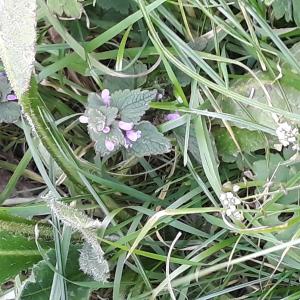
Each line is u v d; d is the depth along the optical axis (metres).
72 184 0.25
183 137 0.24
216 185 0.23
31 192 0.27
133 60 0.24
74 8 0.23
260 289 0.24
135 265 0.25
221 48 0.26
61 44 0.25
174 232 0.25
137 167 0.27
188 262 0.23
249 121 0.23
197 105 0.24
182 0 0.26
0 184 0.28
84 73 0.25
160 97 0.24
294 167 0.23
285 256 0.23
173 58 0.23
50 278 0.22
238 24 0.23
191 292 0.24
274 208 0.22
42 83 0.26
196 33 0.26
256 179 0.23
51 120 0.23
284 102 0.23
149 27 0.23
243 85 0.24
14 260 0.22
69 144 0.27
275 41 0.23
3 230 0.22
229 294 0.25
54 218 0.22
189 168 0.24
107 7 0.25
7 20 0.18
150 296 0.23
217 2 0.25
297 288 0.24
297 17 0.23
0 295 0.24
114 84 0.25
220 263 0.24
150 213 0.24
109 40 0.26
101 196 0.25
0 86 0.23
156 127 0.23
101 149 0.22
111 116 0.22
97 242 0.21
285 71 0.24
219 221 0.23
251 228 0.22
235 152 0.24
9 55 0.19
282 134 0.22
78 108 0.27
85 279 0.23
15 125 0.27
